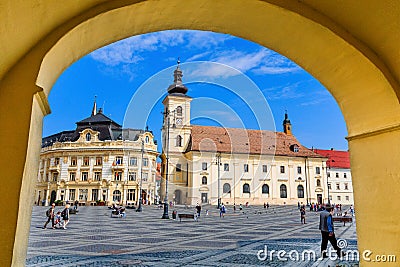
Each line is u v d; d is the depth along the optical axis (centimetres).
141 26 486
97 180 7081
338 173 9394
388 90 480
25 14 329
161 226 2219
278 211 4878
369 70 484
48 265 848
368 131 536
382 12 426
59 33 387
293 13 457
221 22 509
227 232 1789
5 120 356
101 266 838
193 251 1087
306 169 7544
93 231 1845
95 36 452
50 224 2312
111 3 416
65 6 372
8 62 356
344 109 585
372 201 533
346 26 473
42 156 7725
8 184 345
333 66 531
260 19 490
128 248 1166
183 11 468
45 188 7425
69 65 468
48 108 424
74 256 988
